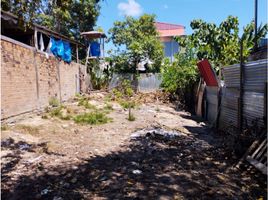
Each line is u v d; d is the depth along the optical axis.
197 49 16.69
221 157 6.29
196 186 4.66
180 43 17.86
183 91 17.08
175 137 8.30
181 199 4.18
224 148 6.89
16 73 9.80
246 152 5.67
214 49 16.02
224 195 4.36
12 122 8.80
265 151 5.27
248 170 5.35
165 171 5.33
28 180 4.70
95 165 5.57
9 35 12.73
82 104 13.80
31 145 6.65
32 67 11.23
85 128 8.93
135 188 4.51
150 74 22.53
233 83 8.28
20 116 9.91
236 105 8.02
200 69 11.65
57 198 4.08
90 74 22.19
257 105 6.68
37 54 11.78
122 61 22.91
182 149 6.99
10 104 9.33
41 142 6.96
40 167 5.29
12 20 9.86
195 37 16.70
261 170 4.93
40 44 12.91
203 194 4.36
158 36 26.64
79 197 4.15
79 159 5.90
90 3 21.56
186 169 5.49
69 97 16.66
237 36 15.62
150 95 19.67
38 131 7.95
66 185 4.54
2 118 8.76
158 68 23.73
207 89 11.81
